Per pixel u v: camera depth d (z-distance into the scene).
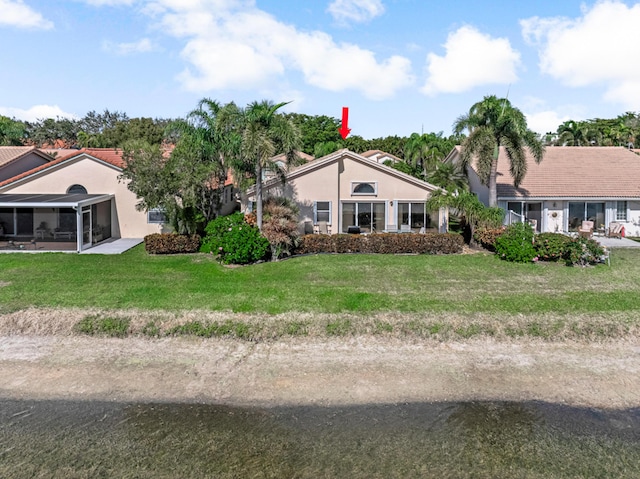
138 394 11.35
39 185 30.44
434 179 33.75
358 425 10.09
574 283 19.14
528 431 9.95
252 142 23.16
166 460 8.88
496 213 27.02
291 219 25.59
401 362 13.03
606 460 9.02
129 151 26.23
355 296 17.12
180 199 27.47
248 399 11.13
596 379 12.23
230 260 22.45
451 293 17.62
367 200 29.23
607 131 63.03
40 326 14.77
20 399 11.12
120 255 25.09
